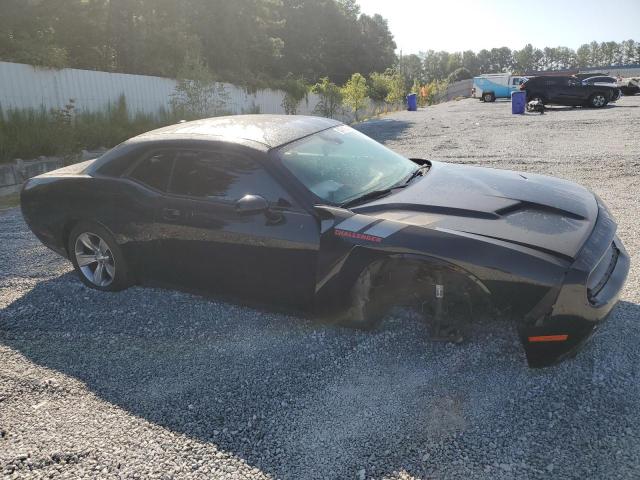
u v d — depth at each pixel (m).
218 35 24.77
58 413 2.94
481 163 9.72
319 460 2.47
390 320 3.66
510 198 3.34
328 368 3.22
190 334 3.78
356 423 2.71
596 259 2.82
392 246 3.03
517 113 22.84
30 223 4.77
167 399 3.02
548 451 2.41
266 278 3.53
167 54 18.38
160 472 2.45
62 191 4.46
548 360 2.82
